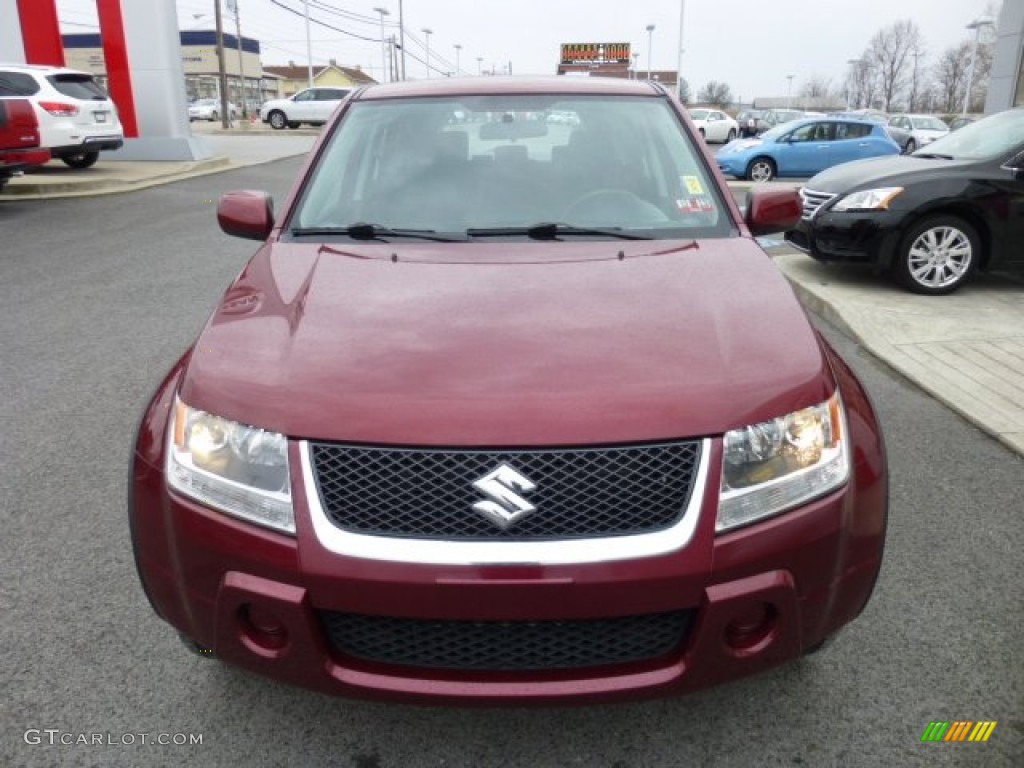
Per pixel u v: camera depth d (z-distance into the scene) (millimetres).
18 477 3811
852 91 71875
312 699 2471
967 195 6582
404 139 3400
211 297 7078
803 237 7457
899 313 6219
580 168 3271
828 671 2555
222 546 1986
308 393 2020
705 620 1923
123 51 17766
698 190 3207
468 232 2986
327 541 1904
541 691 1948
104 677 2547
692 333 2221
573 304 2379
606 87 3668
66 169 16453
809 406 2059
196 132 33906
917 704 2418
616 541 1886
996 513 3457
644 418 1934
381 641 1982
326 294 2479
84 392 4883
